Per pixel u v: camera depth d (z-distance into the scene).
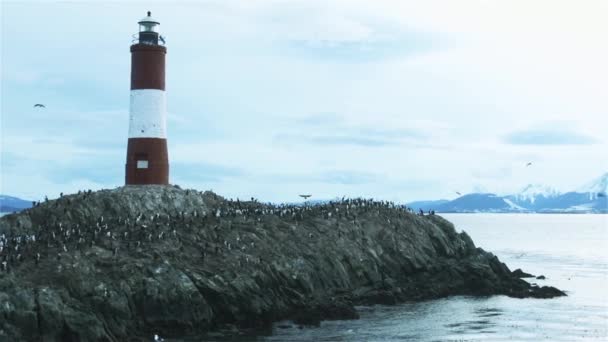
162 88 111.12
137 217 98.75
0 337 64.94
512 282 115.38
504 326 86.44
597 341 79.56
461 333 82.69
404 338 79.44
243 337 77.94
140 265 80.19
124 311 74.81
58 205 100.25
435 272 114.81
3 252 80.06
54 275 75.25
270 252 96.38
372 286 105.00
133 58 110.06
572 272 148.62
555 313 95.25
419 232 123.75
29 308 68.19
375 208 126.88
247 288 84.94
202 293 81.56
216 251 90.56
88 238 86.44
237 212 109.12
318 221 113.06
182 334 77.62
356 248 109.25
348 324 86.25
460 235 133.50
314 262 99.62
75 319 69.12
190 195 111.06
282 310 86.94
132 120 110.50
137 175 110.25
